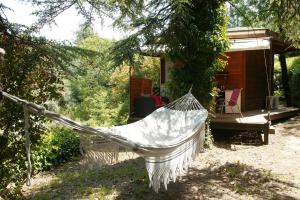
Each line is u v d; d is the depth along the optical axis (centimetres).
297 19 877
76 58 551
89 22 572
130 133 587
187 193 620
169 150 479
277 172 729
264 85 1423
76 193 627
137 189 630
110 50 841
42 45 522
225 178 697
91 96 1566
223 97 1238
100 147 395
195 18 895
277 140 995
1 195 499
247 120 991
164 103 1219
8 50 478
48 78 511
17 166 512
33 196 620
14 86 480
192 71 916
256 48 1009
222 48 902
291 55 2164
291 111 1338
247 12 1170
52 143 861
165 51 905
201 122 631
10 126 484
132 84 1177
